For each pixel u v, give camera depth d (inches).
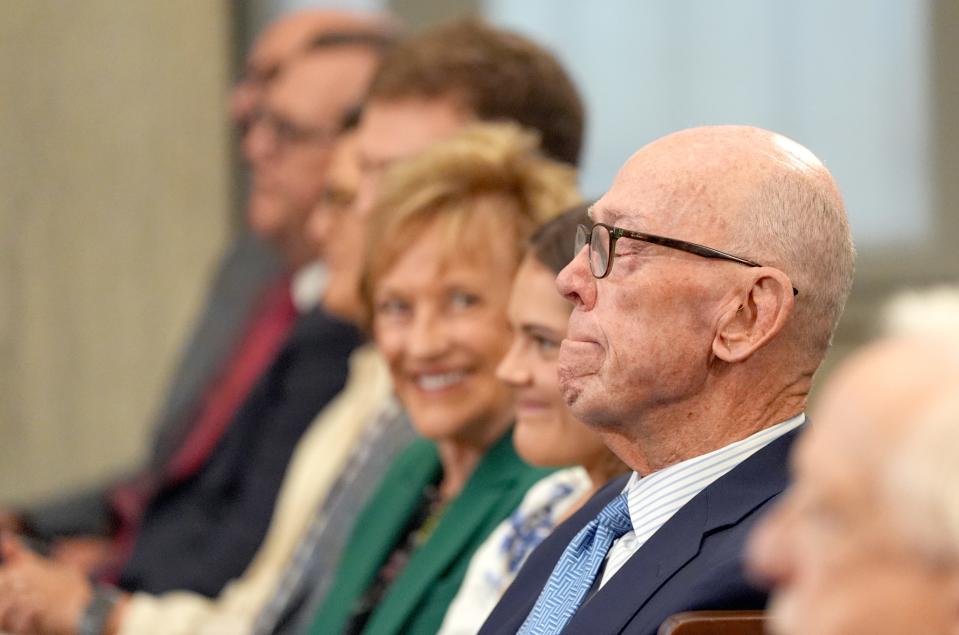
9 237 700.0
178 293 694.5
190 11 692.1
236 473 421.1
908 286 516.7
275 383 422.0
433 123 334.6
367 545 303.9
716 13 566.6
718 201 176.9
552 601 186.7
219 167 693.3
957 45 517.7
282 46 518.3
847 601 93.2
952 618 91.0
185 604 374.3
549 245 226.5
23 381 700.7
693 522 174.2
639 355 177.6
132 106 698.2
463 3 627.8
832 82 541.3
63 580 376.2
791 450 177.9
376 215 284.4
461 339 273.3
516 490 263.7
